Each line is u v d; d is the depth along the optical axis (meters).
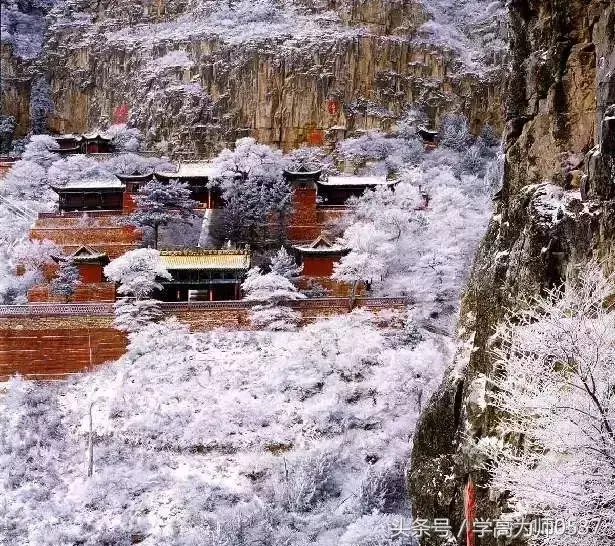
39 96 131.75
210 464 45.81
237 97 117.50
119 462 45.97
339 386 50.41
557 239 20.47
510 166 25.23
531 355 15.98
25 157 105.25
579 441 13.90
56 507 42.12
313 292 65.12
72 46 133.50
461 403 24.20
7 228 81.56
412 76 118.75
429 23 124.75
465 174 98.38
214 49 121.25
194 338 57.78
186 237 78.56
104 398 52.09
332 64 116.75
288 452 46.28
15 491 43.25
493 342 21.88
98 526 41.00
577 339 14.27
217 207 83.19
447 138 109.31
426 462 25.28
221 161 83.81
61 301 64.31
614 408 13.98
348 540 36.09
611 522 13.64
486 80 118.56
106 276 62.31
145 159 106.38
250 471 44.81
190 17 132.00
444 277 59.66
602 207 18.72
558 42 22.89
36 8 149.50
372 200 74.25
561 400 14.41
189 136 115.81
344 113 115.44
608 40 20.16
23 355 57.00
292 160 103.19
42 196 95.75
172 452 46.88
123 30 133.88
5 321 57.41
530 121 24.38
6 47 135.00
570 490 13.83
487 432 21.28
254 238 77.81
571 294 15.69
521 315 20.58
